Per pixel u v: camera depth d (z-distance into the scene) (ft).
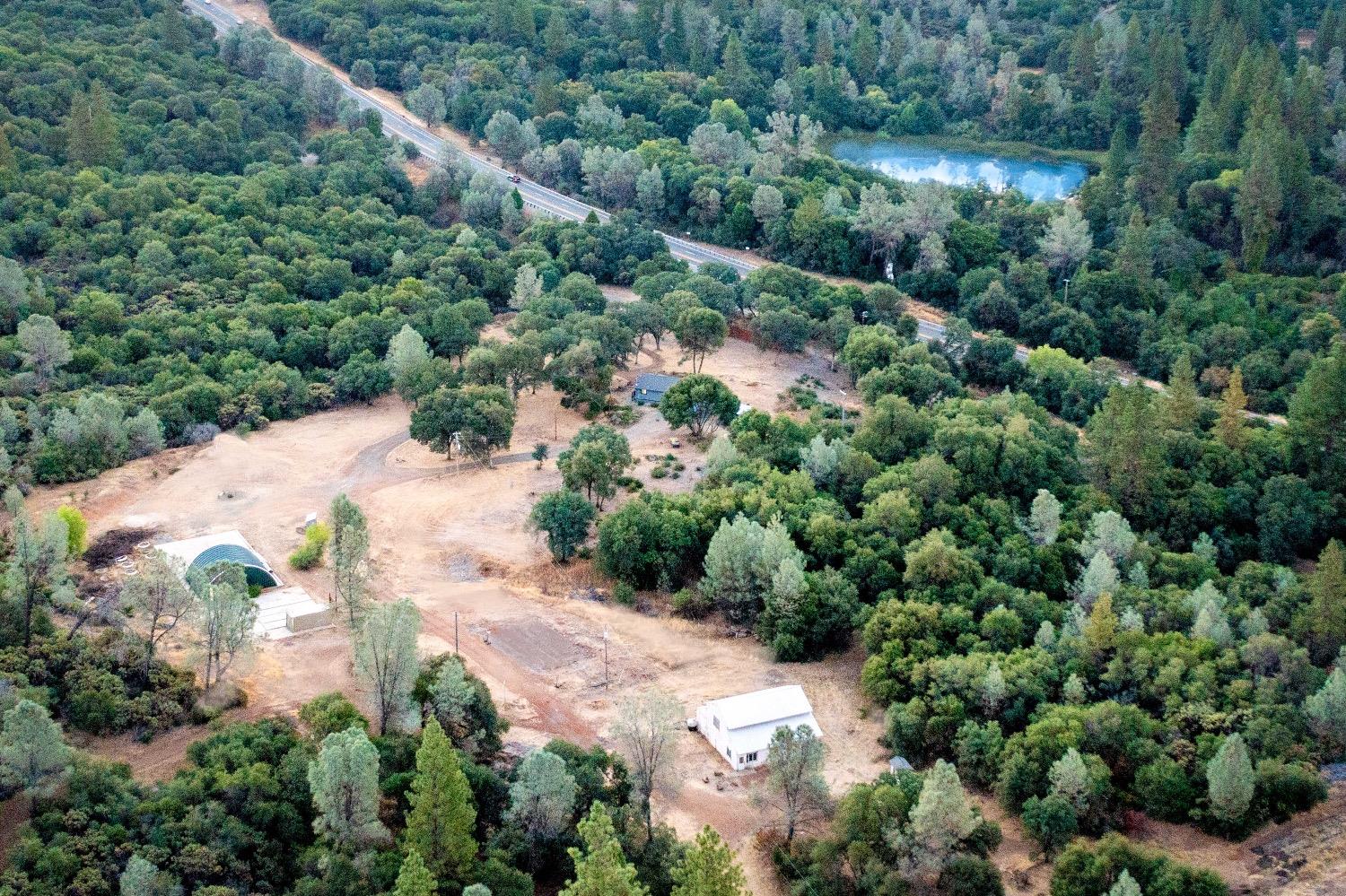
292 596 653.30
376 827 466.70
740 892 447.42
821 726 595.06
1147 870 484.33
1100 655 615.16
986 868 484.33
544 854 486.38
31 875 432.66
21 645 540.52
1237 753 522.88
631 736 520.42
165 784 485.56
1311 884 503.20
